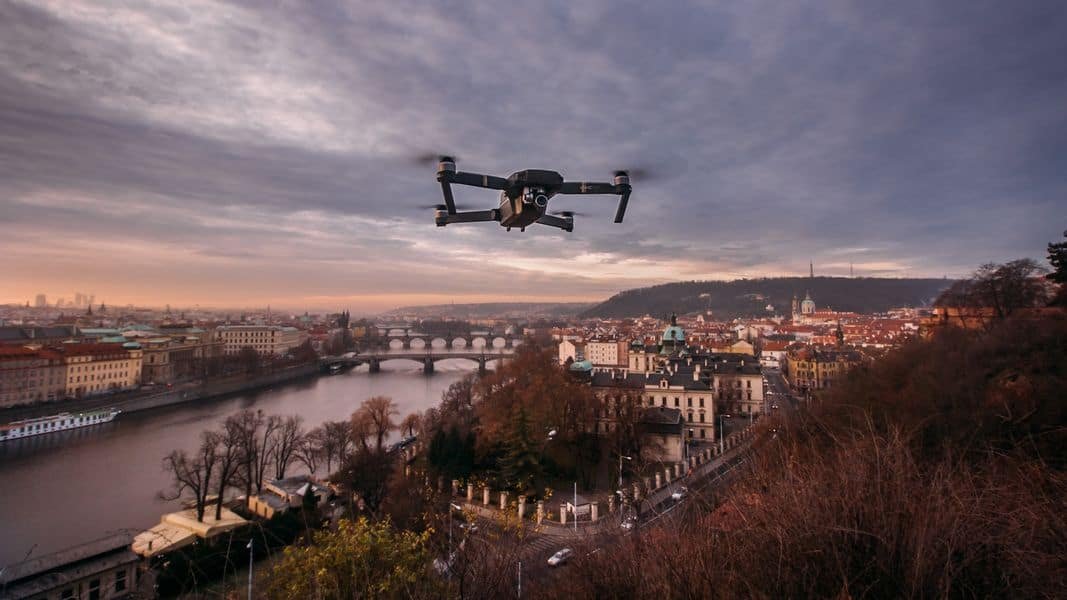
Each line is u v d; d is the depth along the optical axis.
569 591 10.27
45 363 122.31
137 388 144.38
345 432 79.38
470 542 12.98
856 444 9.70
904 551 7.43
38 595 36.34
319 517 50.53
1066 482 8.99
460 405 103.25
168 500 60.66
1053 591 6.91
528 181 9.76
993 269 81.12
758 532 8.87
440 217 11.81
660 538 10.48
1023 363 40.56
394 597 13.03
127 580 40.47
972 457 12.05
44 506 63.88
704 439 89.50
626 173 10.30
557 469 66.75
